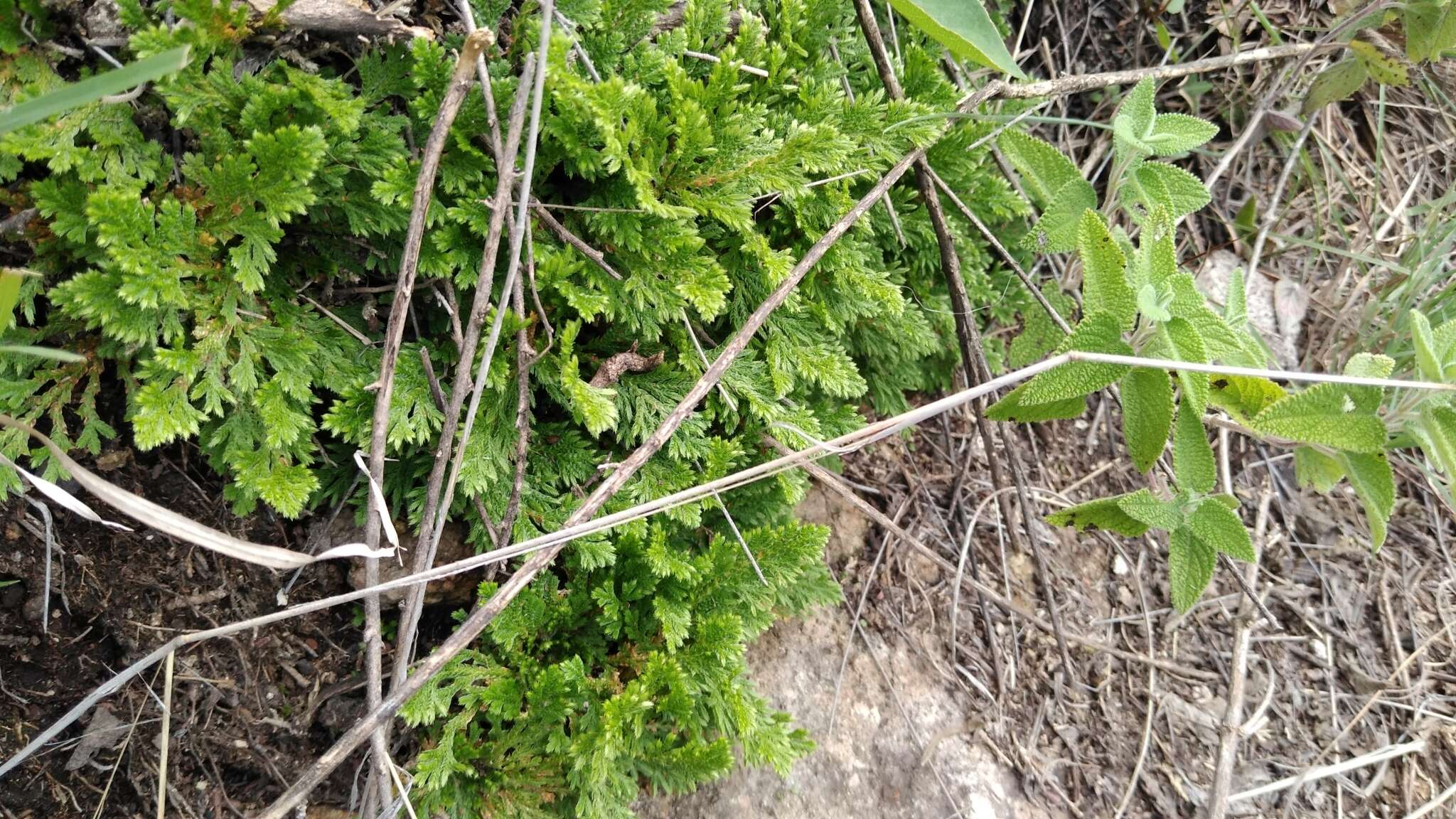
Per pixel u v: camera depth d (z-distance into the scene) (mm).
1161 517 1745
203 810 1547
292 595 1630
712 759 1591
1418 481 2646
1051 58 2738
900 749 2018
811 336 1825
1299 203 2854
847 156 1715
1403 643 2436
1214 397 1916
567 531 1355
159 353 1281
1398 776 2246
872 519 2289
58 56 1307
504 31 1603
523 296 1518
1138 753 2182
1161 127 1889
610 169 1409
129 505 1078
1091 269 1641
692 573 1650
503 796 1595
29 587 1421
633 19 1614
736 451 1706
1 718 1414
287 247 1503
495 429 1610
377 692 1316
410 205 1401
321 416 1555
